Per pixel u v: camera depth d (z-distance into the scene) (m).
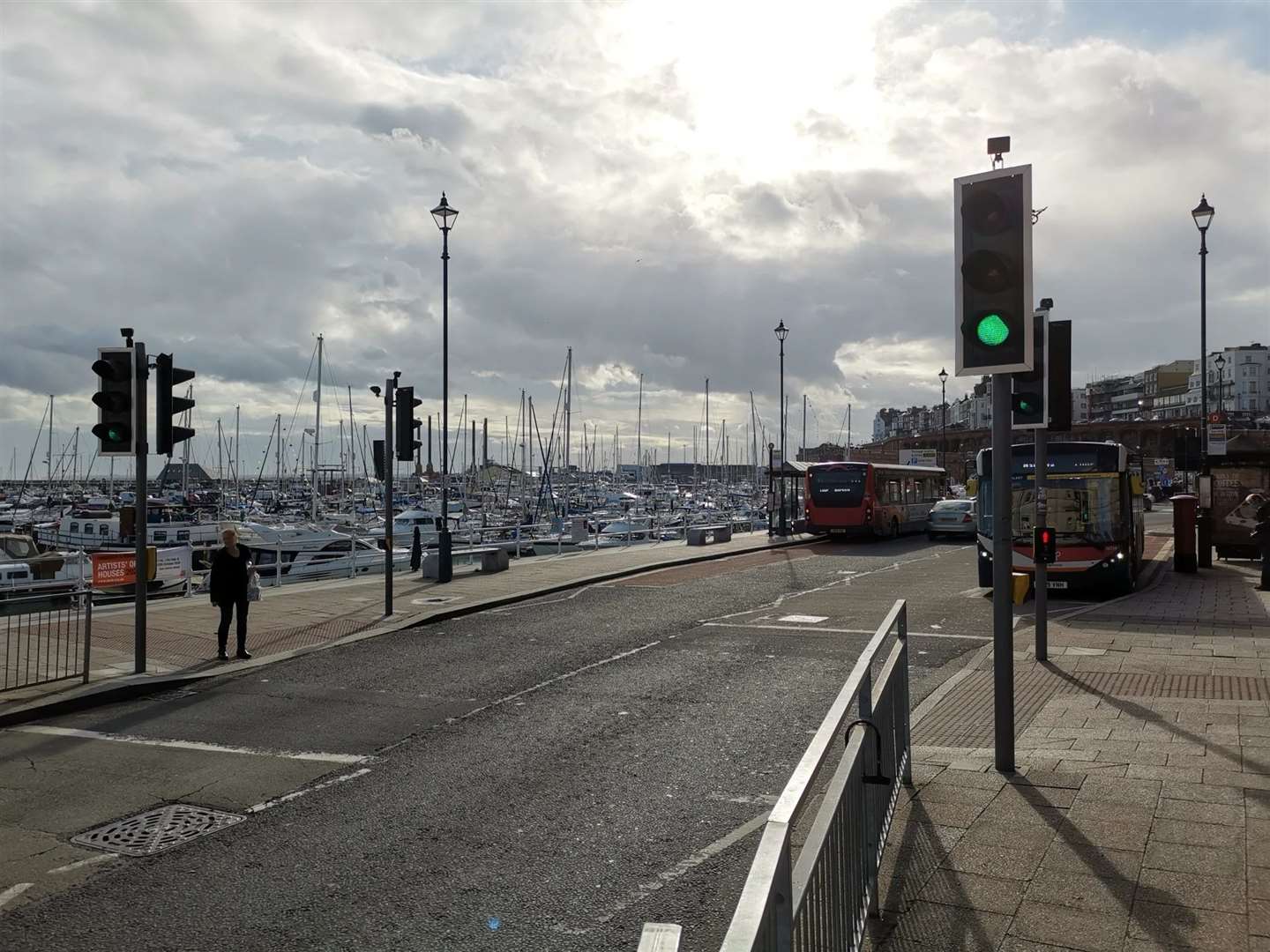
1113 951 4.27
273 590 21.28
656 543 39.47
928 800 6.36
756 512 61.12
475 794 7.24
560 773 7.73
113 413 12.09
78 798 7.35
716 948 4.74
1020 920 4.60
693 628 15.35
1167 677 10.45
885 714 5.58
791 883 2.82
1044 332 9.36
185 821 6.77
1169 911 4.63
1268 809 5.99
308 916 5.20
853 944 4.10
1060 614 16.20
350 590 21.19
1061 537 18.41
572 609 18.16
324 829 6.55
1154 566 24.25
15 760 8.49
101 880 5.73
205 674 12.03
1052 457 18.80
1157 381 154.25
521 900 5.35
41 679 11.57
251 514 65.88
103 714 10.34
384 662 12.91
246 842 6.33
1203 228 28.33
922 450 68.75
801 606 18.06
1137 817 5.91
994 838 5.64
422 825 6.59
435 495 76.88
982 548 19.94
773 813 2.72
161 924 5.13
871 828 4.72
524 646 13.94
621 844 6.15
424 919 5.14
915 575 23.86
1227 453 24.80
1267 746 7.45
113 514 51.09
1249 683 10.03
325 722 9.66
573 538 38.81
